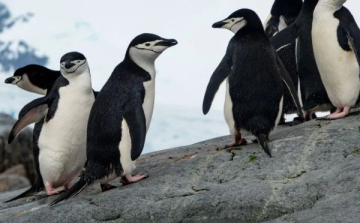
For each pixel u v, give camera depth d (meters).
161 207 14.95
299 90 19.61
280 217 13.63
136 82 16.36
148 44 16.41
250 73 16.61
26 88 20.30
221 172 15.90
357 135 16.11
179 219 14.77
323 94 19.05
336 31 17.56
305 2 19.12
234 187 14.94
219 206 14.60
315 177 14.64
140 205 15.13
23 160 34.72
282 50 20.48
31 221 15.34
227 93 16.80
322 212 13.25
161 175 16.30
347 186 13.91
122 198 15.41
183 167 16.44
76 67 17.27
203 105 16.14
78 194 16.73
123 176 16.30
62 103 17.31
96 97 17.16
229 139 20.48
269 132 16.50
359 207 13.05
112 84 16.45
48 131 17.42
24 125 17.80
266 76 16.59
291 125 20.28
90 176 16.20
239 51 16.84
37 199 17.83
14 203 17.77
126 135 15.98
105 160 16.12
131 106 16.03
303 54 19.09
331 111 19.38
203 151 18.61
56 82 17.70
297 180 14.89
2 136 34.38
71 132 17.38
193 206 14.76
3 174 32.78
